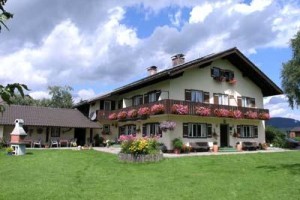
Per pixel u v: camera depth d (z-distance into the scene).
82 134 35.50
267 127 34.56
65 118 33.97
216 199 9.17
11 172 13.51
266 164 17.17
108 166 15.94
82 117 35.56
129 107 28.77
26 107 33.72
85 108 39.47
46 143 31.36
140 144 17.62
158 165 16.30
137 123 29.31
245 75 30.69
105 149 27.31
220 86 28.44
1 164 16.12
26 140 30.72
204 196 9.50
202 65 27.16
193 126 25.95
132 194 9.70
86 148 28.06
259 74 29.52
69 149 27.14
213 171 14.32
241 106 29.66
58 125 31.77
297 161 18.81
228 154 22.20
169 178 12.48
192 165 16.27
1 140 28.33
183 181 11.85
